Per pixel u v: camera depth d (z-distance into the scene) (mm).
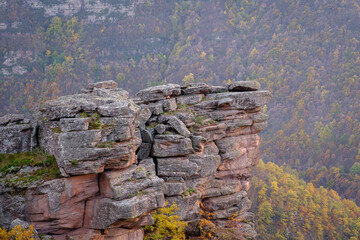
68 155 15156
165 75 161625
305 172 138125
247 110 24766
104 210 15836
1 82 107812
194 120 22891
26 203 15828
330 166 140875
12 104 90500
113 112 16219
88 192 16219
